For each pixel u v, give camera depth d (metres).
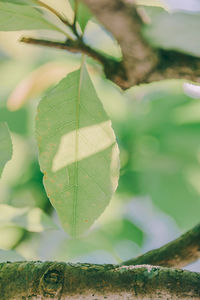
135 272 0.28
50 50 0.67
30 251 0.52
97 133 0.30
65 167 0.30
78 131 0.30
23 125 0.68
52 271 0.28
